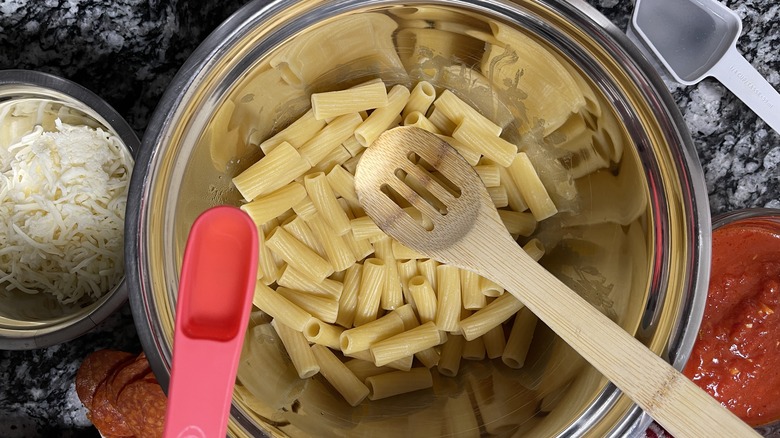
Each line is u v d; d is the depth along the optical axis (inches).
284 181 18.6
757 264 20.0
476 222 17.5
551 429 16.9
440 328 19.3
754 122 21.5
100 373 19.7
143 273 15.7
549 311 16.6
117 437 20.2
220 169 17.8
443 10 16.6
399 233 18.1
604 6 21.0
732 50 20.5
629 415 16.3
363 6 16.3
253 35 16.0
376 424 18.7
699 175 16.1
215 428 13.0
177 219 16.6
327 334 18.9
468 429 18.2
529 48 16.9
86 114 20.6
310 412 18.2
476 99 19.4
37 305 20.6
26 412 21.5
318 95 18.3
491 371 19.6
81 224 20.1
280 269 19.2
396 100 19.2
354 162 19.7
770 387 19.8
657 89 16.1
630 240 17.3
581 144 17.9
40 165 19.8
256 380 17.6
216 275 13.0
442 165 18.0
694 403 15.4
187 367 12.9
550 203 19.4
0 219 20.0
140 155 15.7
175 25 20.9
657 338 16.4
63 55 21.1
